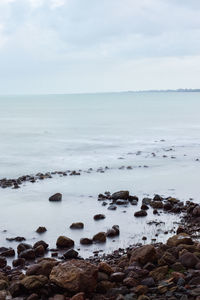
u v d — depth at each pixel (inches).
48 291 327.9
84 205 789.9
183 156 1523.1
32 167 1300.4
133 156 1530.5
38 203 810.2
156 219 683.4
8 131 2637.8
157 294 317.1
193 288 320.5
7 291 337.7
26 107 7593.5
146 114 4574.3
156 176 1115.3
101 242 566.9
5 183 1002.7
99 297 316.5
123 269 379.9
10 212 742.5
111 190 931.3
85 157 1515.7
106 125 3090.6
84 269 325.7
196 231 593.6
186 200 831.1
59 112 5378.9
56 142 2011.6
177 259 391.2
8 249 537.6
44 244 545.6
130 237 587.8
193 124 3147.1
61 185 992.2
